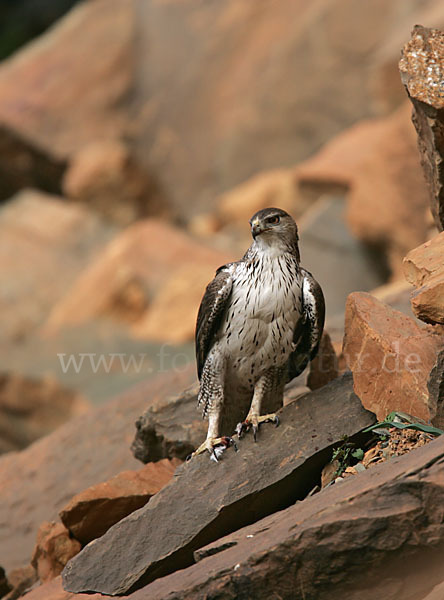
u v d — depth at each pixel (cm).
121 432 933
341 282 1962
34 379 1702
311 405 621
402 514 436
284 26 3191
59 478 898
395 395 576
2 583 726
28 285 2359
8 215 2775
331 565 444
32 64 3503
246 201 2642
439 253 601
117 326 2017
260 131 3116
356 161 2273
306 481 598
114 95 3403
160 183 3325
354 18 2941
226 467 589
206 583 463
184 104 3362
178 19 3519
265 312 623
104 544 572
